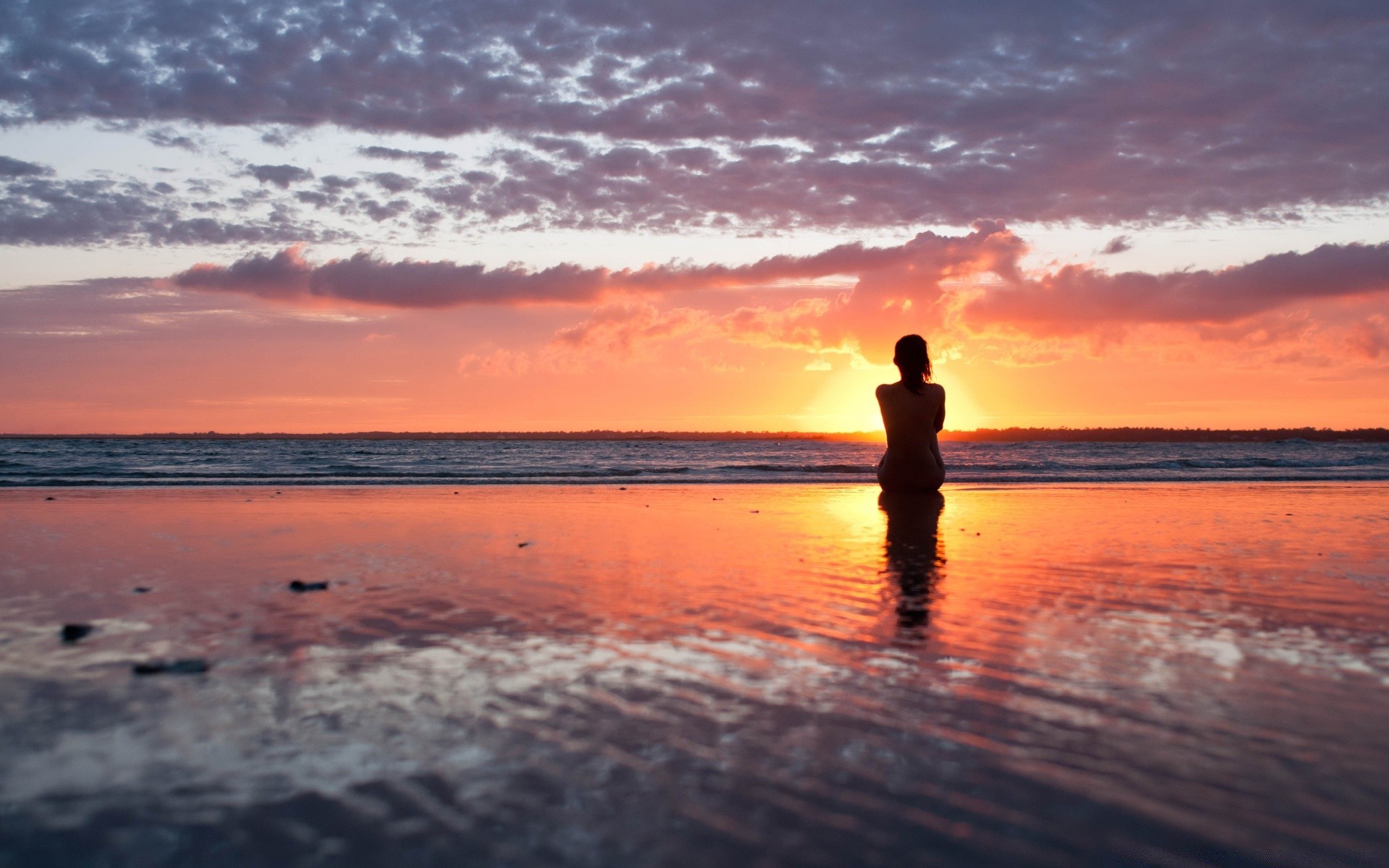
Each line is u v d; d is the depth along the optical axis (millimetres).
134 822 1385
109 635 2703
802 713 1958
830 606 3242
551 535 5719
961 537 5707
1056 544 5293
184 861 1266
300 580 3791
